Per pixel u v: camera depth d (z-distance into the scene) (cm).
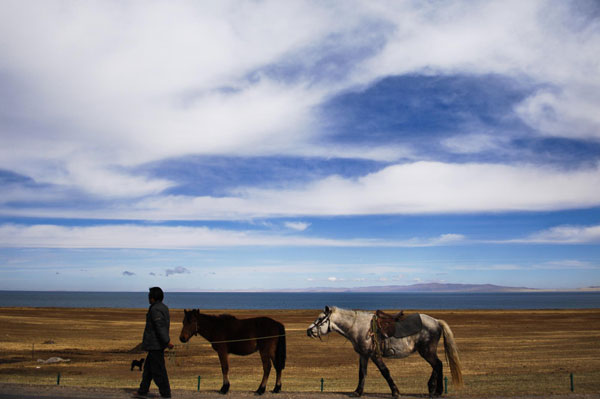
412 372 2198
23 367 2312
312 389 1596
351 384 1773
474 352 3041
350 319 1228
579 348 3209
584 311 10100
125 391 1170
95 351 3119
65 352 3045
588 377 1659
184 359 2781
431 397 1170
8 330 4450
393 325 1206
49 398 1043
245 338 1234
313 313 9519
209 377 2042
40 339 3825
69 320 6041
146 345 1069
